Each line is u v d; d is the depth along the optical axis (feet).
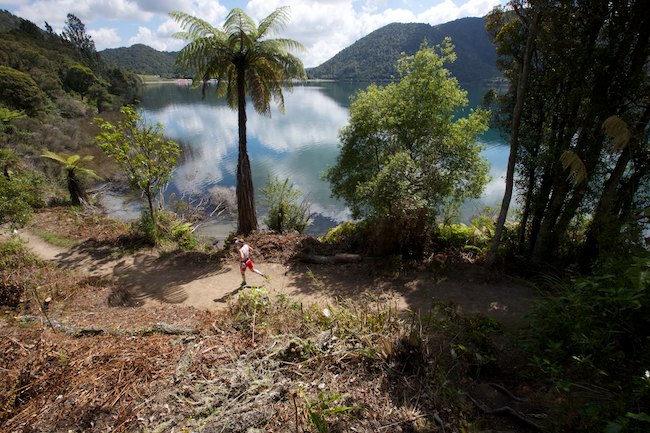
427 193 35.32
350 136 46.68
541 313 14.47
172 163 43.37
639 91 25.44
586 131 27.71
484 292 28.89
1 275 24.45
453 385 12.03
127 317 19.10
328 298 28.78
